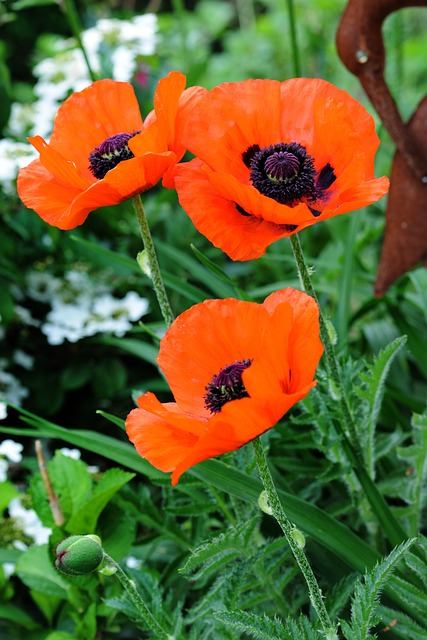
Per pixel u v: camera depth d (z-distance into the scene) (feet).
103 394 4.34
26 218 4.60
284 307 2.26
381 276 3.34
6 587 3.51
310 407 3.01
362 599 2.55
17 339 4.56
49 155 2.56
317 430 3.13
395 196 3.24
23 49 6.65
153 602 2.96
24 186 2.73
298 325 2.33
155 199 4.78
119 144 2.76
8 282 4.55
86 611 3.29
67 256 4.66
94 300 4.50
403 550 2.53
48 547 3.18
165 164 2.59
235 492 2.91
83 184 2.62
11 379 4.37
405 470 3.36
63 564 2.53
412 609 2.94
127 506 3.28
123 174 2.55
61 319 4.34
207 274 3.93
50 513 3.27
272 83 2.69
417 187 3.20
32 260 4.67
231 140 2.67
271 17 8.12
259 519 2.94
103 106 2.84
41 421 3.07
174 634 2.89
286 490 3.20
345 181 2.52
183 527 3.65
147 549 3.61
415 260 3.29
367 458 3.14
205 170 2.50
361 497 3.23
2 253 4.41
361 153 2.48
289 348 2.33
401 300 3.87
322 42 6.20
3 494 3.50
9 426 4.35
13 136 4.86
